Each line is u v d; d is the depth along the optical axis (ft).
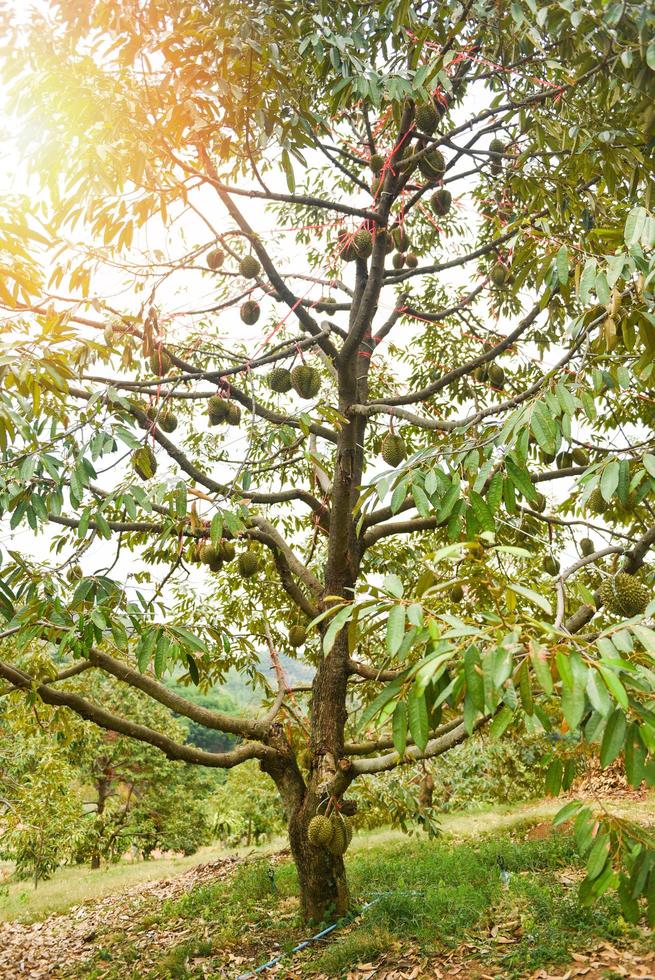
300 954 16.47
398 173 15.60
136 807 60.29
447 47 11.17
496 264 18.58
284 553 18.78
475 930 16.30
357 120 17.90
